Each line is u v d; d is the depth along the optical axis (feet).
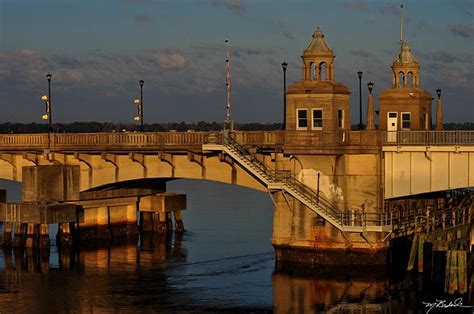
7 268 281.54
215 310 225.76
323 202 263.49
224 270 276.21
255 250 316.60
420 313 222.89
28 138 315.78
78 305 232.12
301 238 267.39
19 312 225.15
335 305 230.27
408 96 311.68
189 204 511.40
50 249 315.99
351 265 261.65
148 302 234.79
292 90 264.72
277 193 269.85
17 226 318.24
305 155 264.52
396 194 261.24
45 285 256.52
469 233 297.74
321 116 262.88
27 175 308.19
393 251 271.49
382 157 261.24
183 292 245.65
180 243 335.67
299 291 244.63
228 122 281.54
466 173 254.27
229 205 503.61
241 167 282.56
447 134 255.50
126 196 341.41
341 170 262.06
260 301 234.58
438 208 304.91
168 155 293.02
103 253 310.45
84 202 325.42
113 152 299.79
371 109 265.95
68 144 307.58
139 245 329.93
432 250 258.78
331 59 266.77
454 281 235.40
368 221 258.57
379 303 231.71
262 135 270.87
